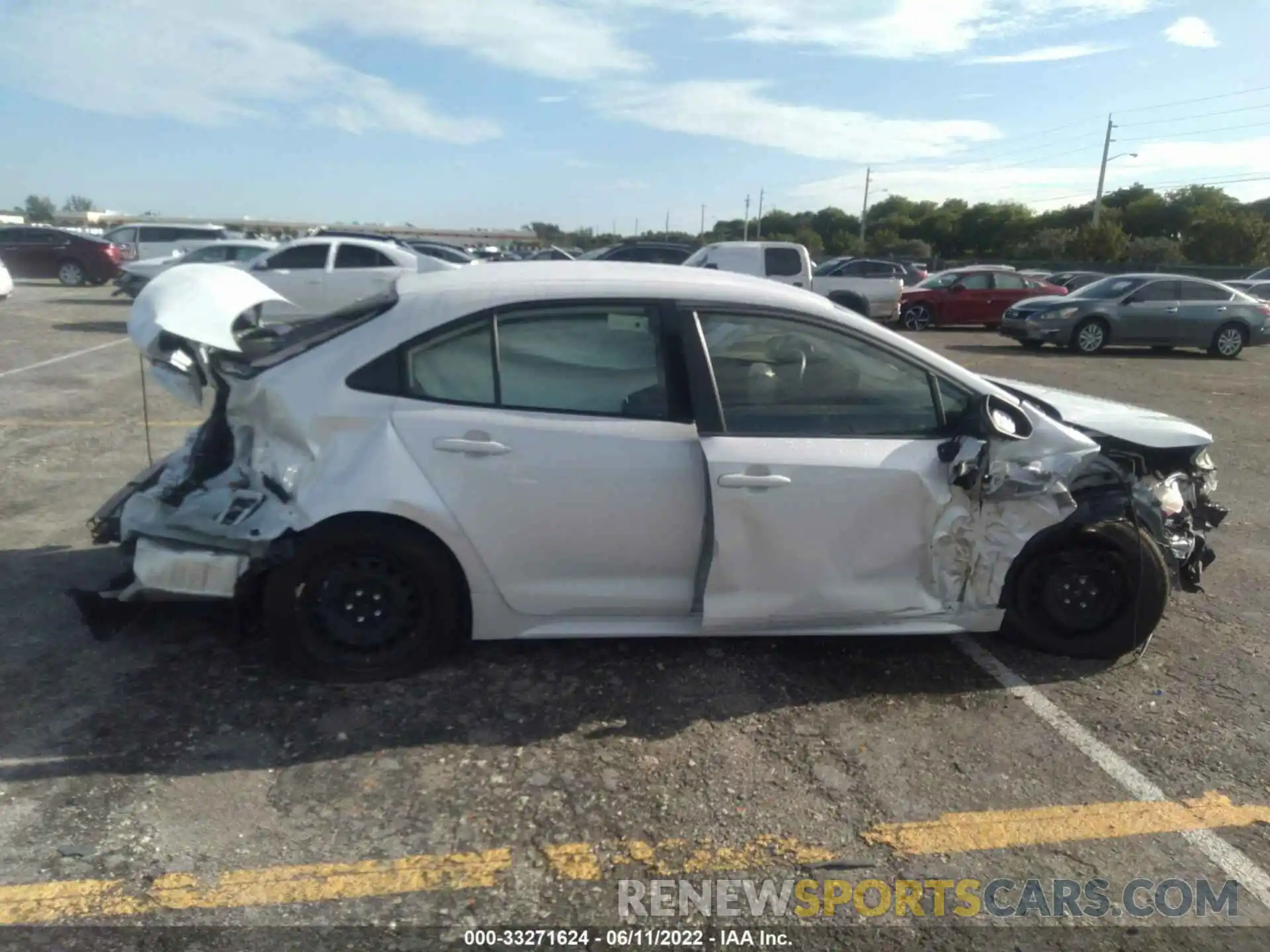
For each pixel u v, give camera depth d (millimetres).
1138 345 18047
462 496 3572
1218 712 3764
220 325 3893
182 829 2895
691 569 3770
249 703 3590
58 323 16656
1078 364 16047
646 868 2811
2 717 3445
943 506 3787
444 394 3643
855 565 3766
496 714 3574
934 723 3627
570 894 2699
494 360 3660
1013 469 3787
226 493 3812
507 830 2945
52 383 10531
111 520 3939
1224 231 56812
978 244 82625
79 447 7539
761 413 3711
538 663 3963
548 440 3588
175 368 3748
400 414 3598
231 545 3578
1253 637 4492
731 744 3436
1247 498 7168
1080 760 3412
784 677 3932
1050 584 4070
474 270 4012
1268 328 17906
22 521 5652
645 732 3494
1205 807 3160
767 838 2953
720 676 3914
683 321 3693
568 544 3666
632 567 3740
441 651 3805
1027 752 3447
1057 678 4000
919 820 3061
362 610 3713
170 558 3576
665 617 3836
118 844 2818
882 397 3816
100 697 3604
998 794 3199
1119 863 2889
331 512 3510
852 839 2963
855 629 3891
